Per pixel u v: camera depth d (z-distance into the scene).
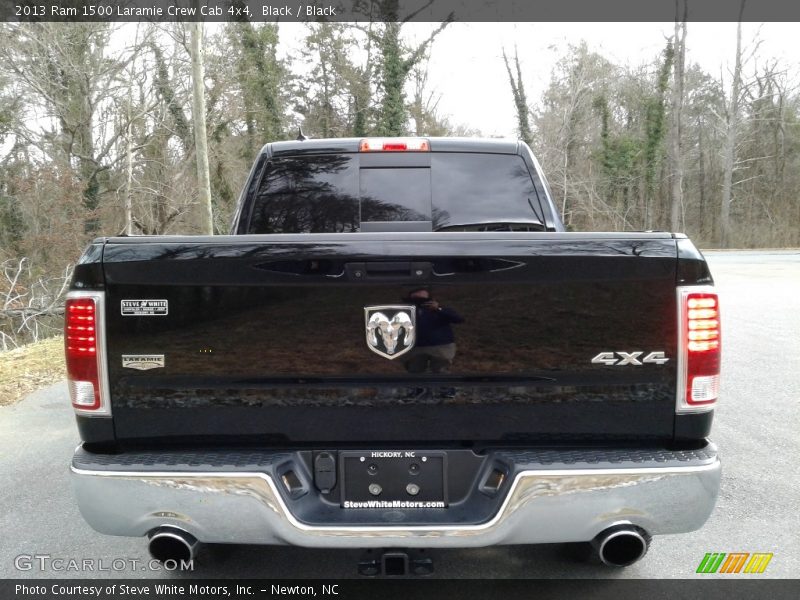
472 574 2.96
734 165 45.41
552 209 3.93
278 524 2.22
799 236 42.38
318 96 34.50
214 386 2.29
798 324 9.91
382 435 2.32
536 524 2.22
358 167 3.90
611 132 40.72
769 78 43.88
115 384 2.29
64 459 4.63
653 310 2.23
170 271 2.24
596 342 2.25
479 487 2.34
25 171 20.88
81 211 20.52
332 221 3.90
